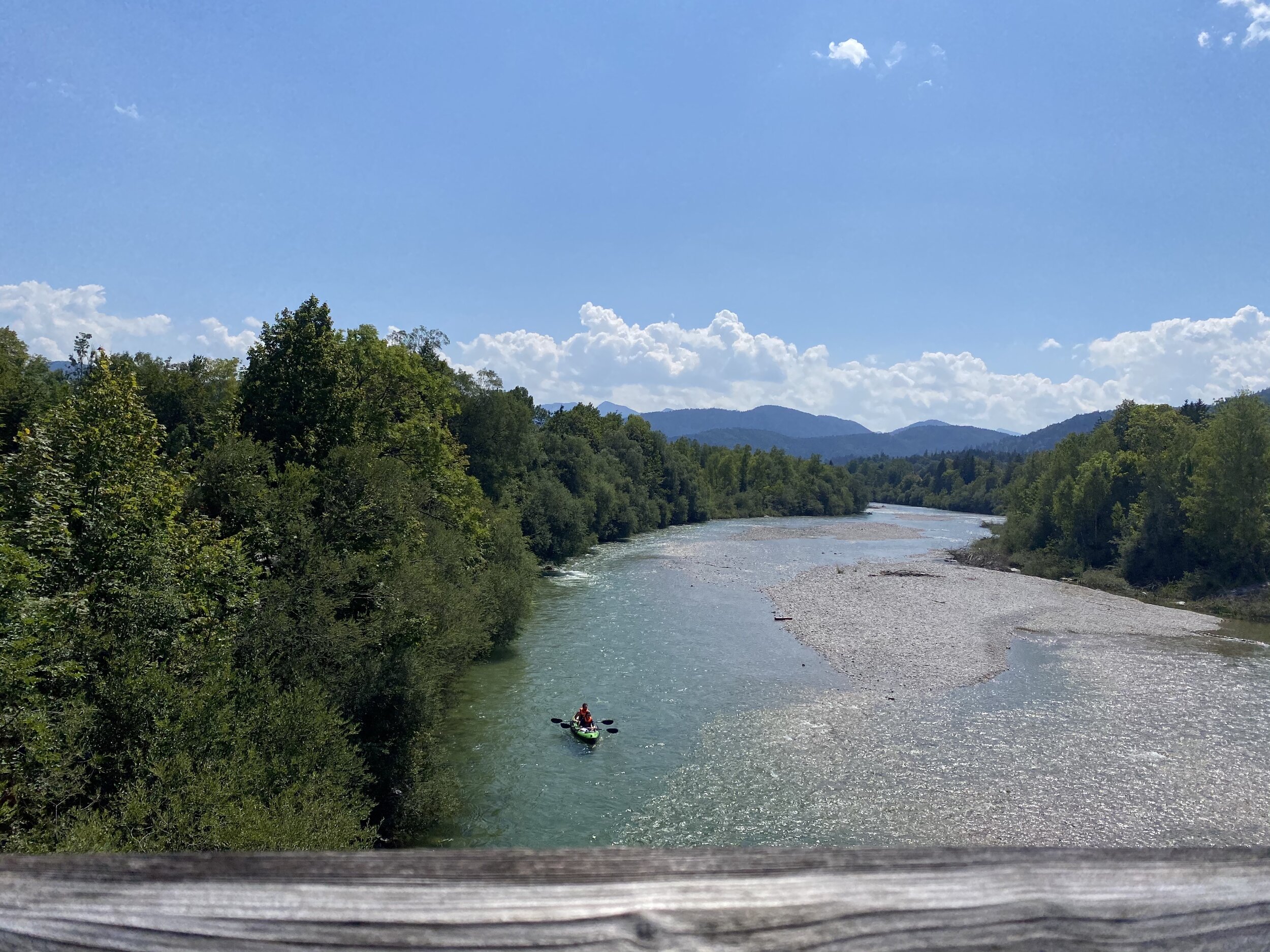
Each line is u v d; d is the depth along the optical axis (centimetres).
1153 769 2027
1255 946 144
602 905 130
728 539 8044
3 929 129
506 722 2314
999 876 143
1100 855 150
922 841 1689
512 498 5275
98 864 135
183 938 129
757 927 130
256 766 1250
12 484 1445
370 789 1647
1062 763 2064
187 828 1112
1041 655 3216
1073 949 138
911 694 2638
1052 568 5778
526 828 1711
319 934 127
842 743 2194
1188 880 148
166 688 1234
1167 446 5681
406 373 3253
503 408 5347
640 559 6094
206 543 1716
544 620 3675
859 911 134
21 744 1072
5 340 4175
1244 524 4516
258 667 1524
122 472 1527
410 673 1797
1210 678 2862
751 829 1725
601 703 2500
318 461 2400
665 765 2042
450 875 132
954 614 4031
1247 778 1966
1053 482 6606
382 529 2127
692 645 3247
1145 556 5141
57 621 1235
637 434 9738
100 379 1592
